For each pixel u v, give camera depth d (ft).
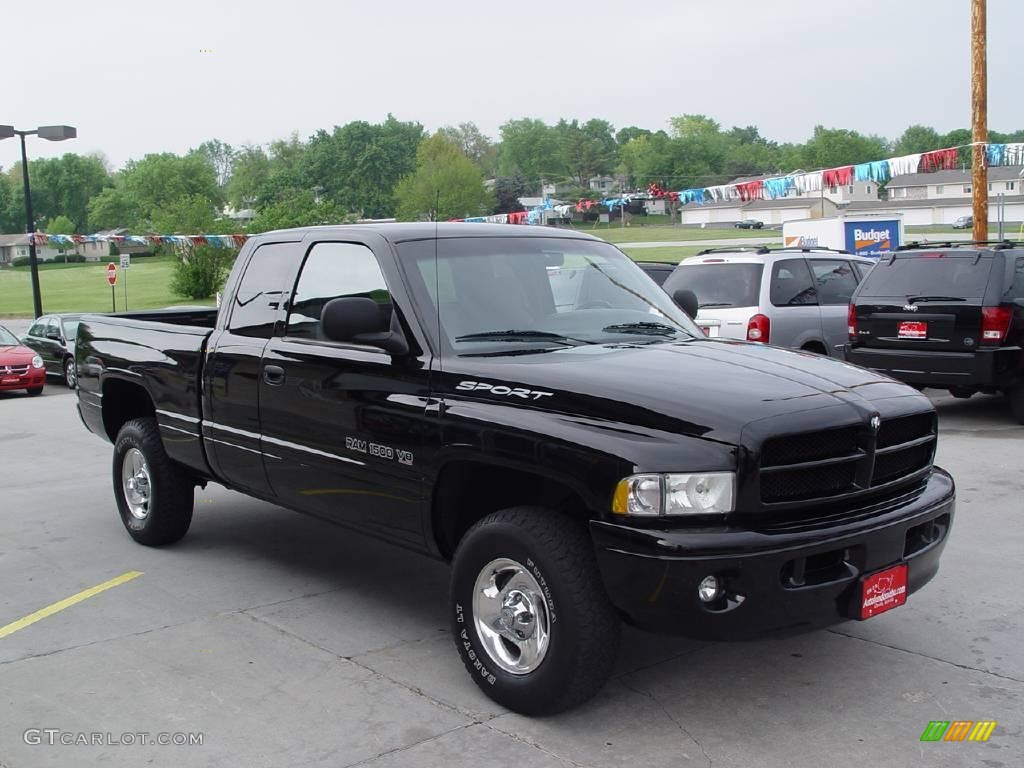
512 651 13.85
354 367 15.84
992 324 32.86
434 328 15.12
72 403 55.01
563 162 469.16
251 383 18.03
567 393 13.23
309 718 13.60
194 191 453.17
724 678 14.66
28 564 21.13
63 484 30.04
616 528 12.20
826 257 39.86
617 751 12.51
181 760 12.48
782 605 12.16
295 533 23.18
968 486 26.02
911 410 13.78
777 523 12.39
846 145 363.76
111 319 23.39
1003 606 17.42
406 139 397.19
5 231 518.37
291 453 17.21
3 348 60.13
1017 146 49.78
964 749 12.47
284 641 16.44
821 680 14.55
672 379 13.30
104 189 459.73
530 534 12.91
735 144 415.85
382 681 14.79
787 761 12.21
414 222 17.29
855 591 12.76
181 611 17.98
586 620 12.57
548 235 17.81
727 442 12.13
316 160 377.91
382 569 20.42
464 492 14.99
